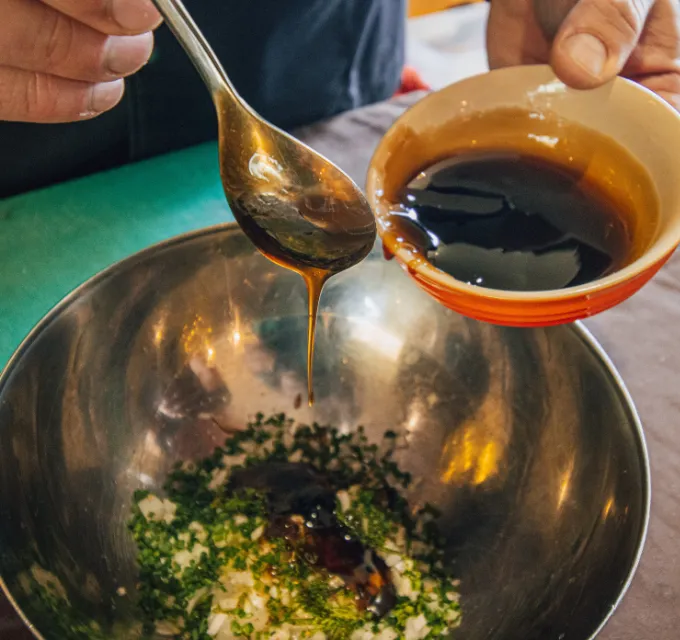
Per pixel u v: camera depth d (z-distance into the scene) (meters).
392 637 0.29
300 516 0.33
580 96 0.27
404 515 0.33
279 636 0.30
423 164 0.27
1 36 0.28
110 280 0.32
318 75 0.51
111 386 0.32
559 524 0.29
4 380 0.28
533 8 0.37
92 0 0.27
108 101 0.33
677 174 0.24
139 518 0.32
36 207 0.43
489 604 0.29
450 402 0.34
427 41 0.72
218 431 0.35
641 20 0.28
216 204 0.44
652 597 0.28
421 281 0.24
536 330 0.31
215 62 0.27
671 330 0.37
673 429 0.33
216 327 0.35
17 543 0.26
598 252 0.25
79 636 0.25
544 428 0.31
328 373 0.36
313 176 0.29
